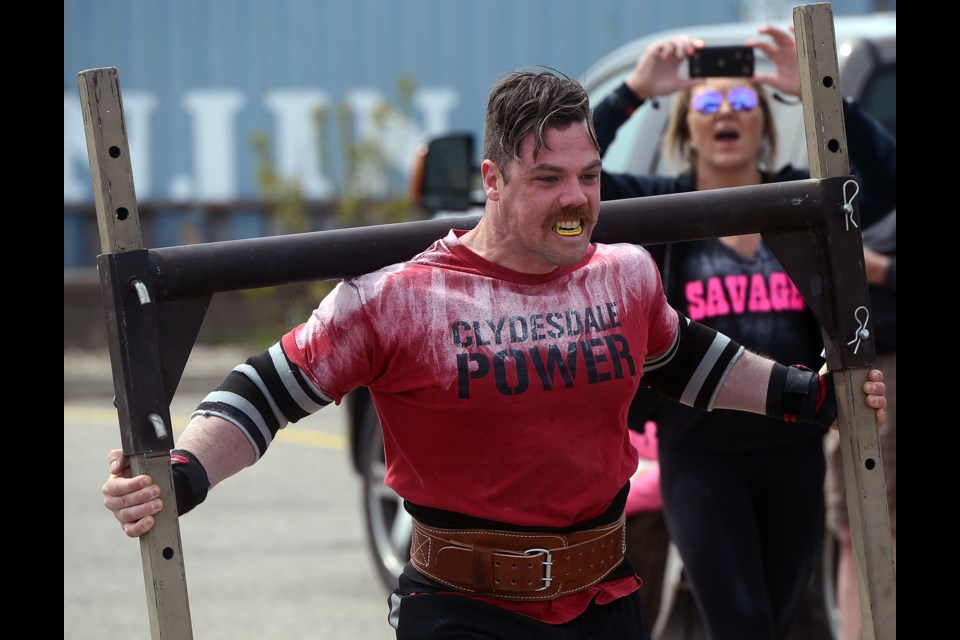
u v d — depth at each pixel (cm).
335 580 996
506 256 434
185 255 428
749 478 606
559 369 429
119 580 1003
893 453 712
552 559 437
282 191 2481
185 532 1150
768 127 662
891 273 712
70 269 2573
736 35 829
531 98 412
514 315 431
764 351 614
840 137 480
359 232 446
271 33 2648
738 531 599
